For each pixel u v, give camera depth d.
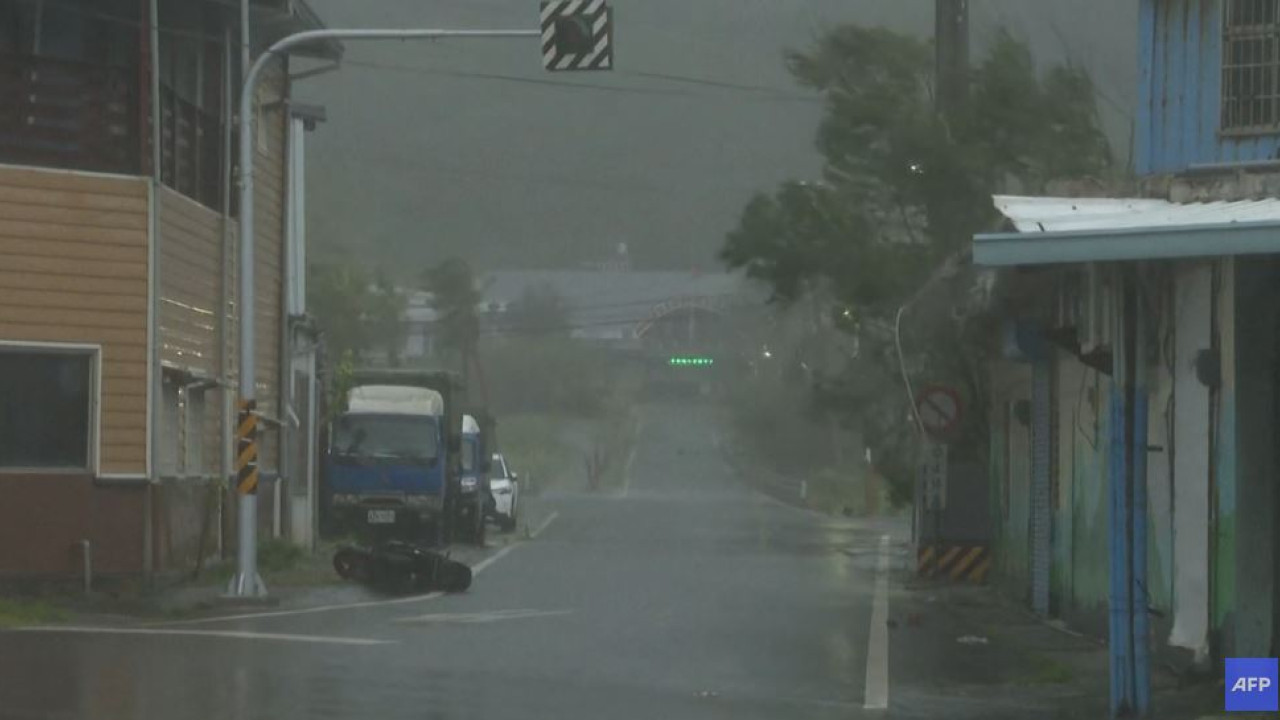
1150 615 32.00
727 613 45.06
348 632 38.53
